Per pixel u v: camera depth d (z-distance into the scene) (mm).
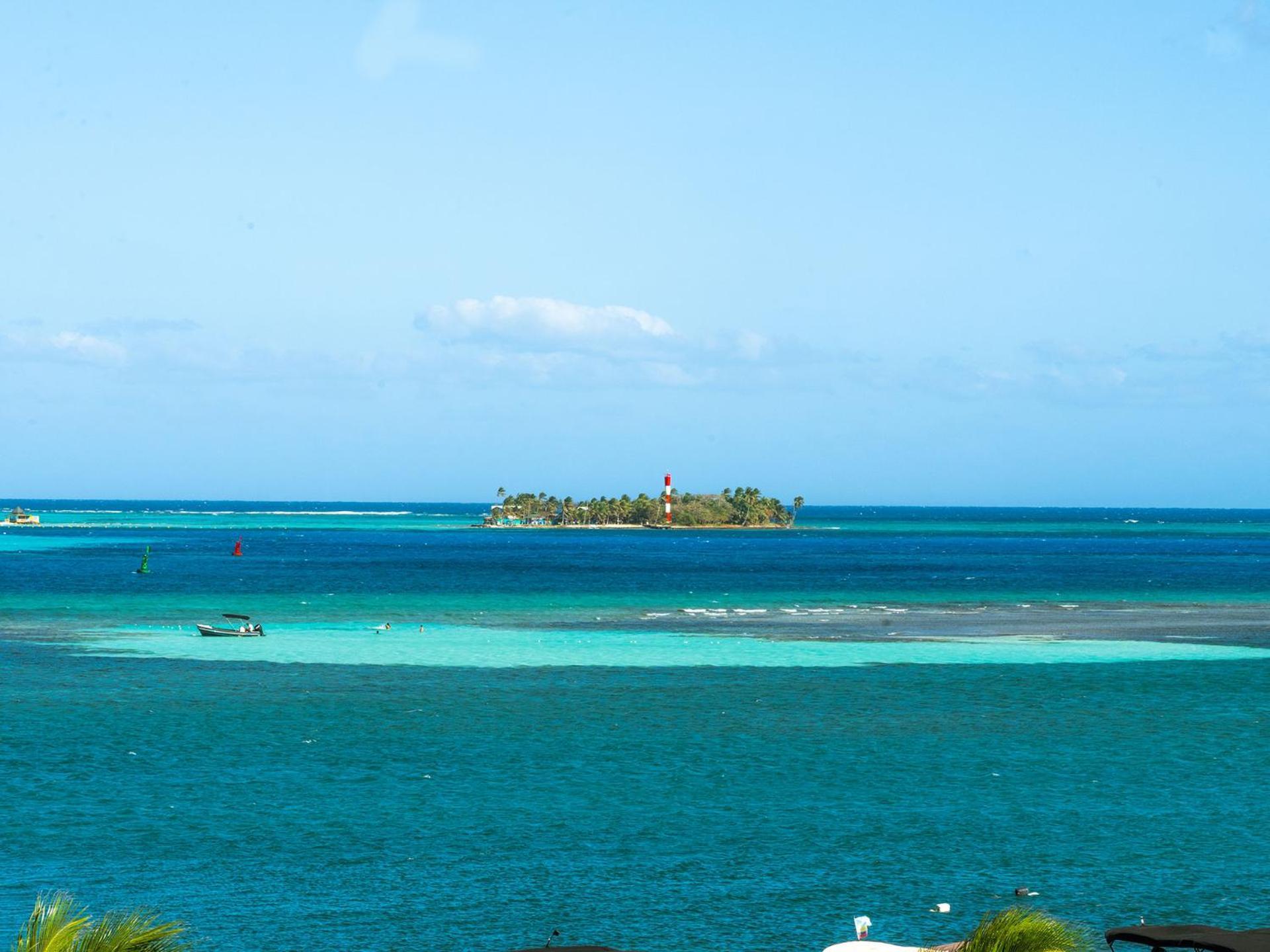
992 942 43406
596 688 131875
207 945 55562
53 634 184875
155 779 86250
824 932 57781
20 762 91500
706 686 133750
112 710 115562
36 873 65375
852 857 68875
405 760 93688
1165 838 72375
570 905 61062
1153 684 137375
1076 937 45531
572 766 91562
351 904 60969
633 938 56906
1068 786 85500
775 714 115250
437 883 64188
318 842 71250
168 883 63938
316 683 134875
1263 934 44062
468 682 136000
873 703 122625
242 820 75688
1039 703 122812
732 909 60594
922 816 77500
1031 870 66562
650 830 74062
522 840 72000
